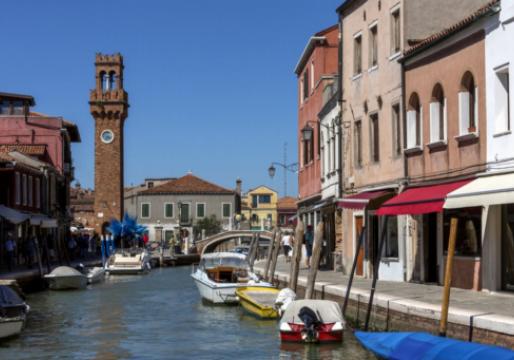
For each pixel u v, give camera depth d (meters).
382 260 24.81
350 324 19.44
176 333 21.20
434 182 21.31
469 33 19.48
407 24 23.55
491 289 18.31
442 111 21.45
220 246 93.56
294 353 16.98
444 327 13.83
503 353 11.65
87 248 64.62
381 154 25.34
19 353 18.16
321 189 35.16
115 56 76.31
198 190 97.50
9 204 43.47
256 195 119.31
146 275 50.72
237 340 19.58
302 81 41.88
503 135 18.02
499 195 16.41
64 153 61.31
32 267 38.97
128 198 105.00
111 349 18.66
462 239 19.97
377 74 25.69
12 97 58.81
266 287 25.80
